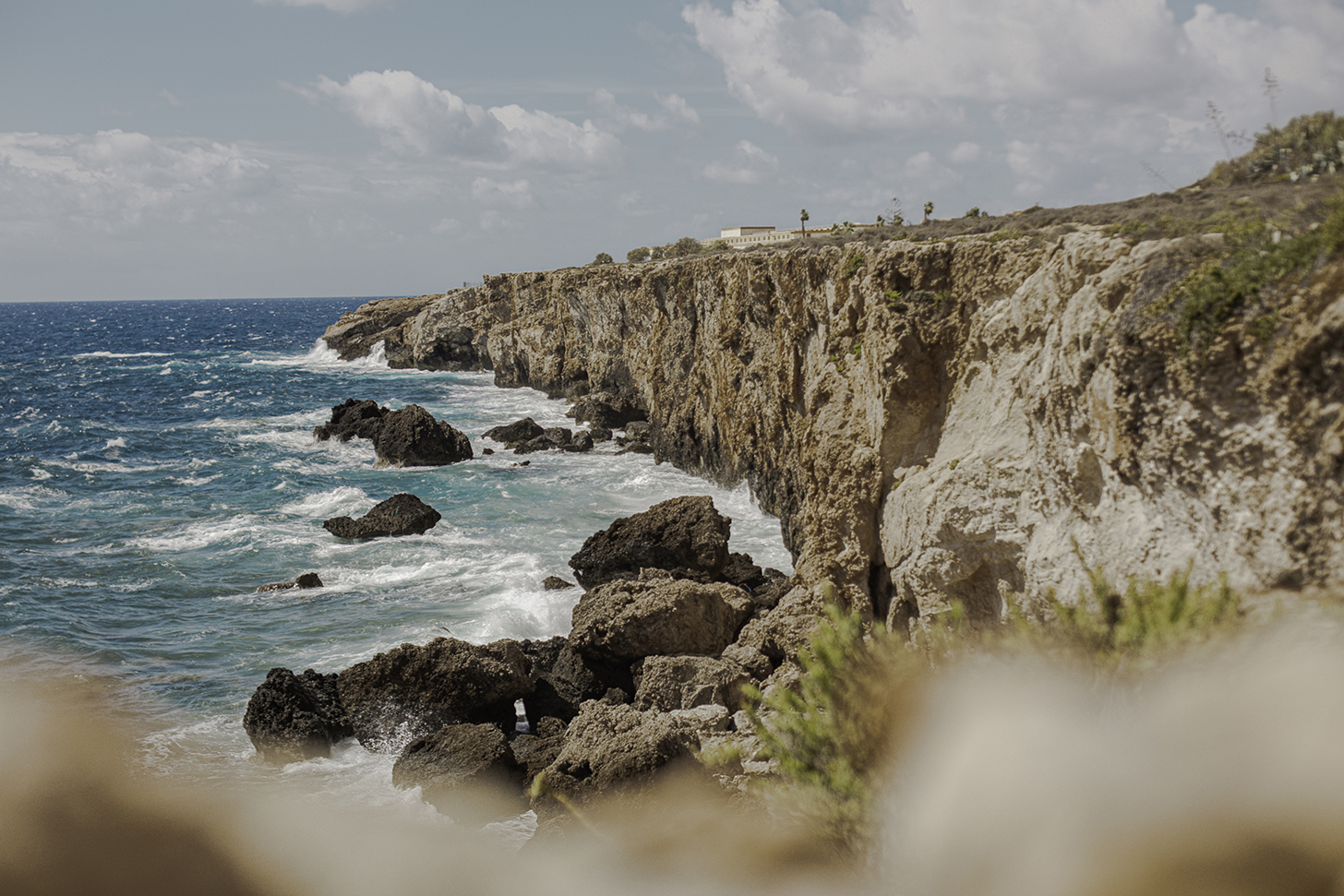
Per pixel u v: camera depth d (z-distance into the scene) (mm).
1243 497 9852
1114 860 5117
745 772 15305
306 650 24281
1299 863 4770
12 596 27984
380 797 16969
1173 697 6336
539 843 13758
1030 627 8664
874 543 19906
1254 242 10648
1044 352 14695
